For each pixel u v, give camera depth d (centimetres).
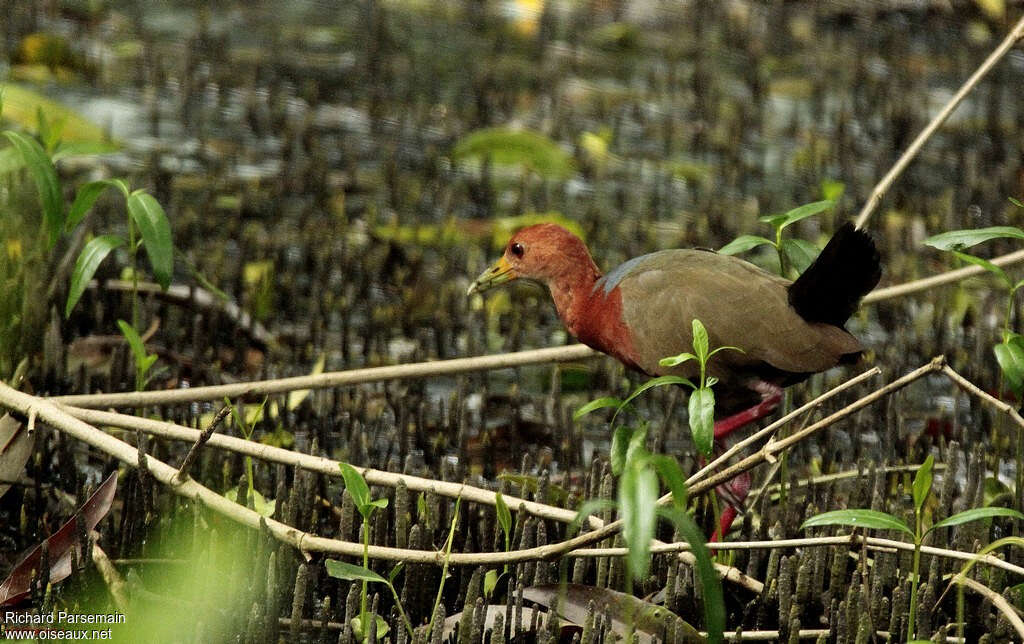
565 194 1539
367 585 805
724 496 848
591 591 752
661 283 902
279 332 1212
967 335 1245
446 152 1636
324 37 1984
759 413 891
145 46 1844
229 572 785
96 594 769
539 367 1184
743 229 1421
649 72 1873
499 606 752
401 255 1338
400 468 955
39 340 1075
